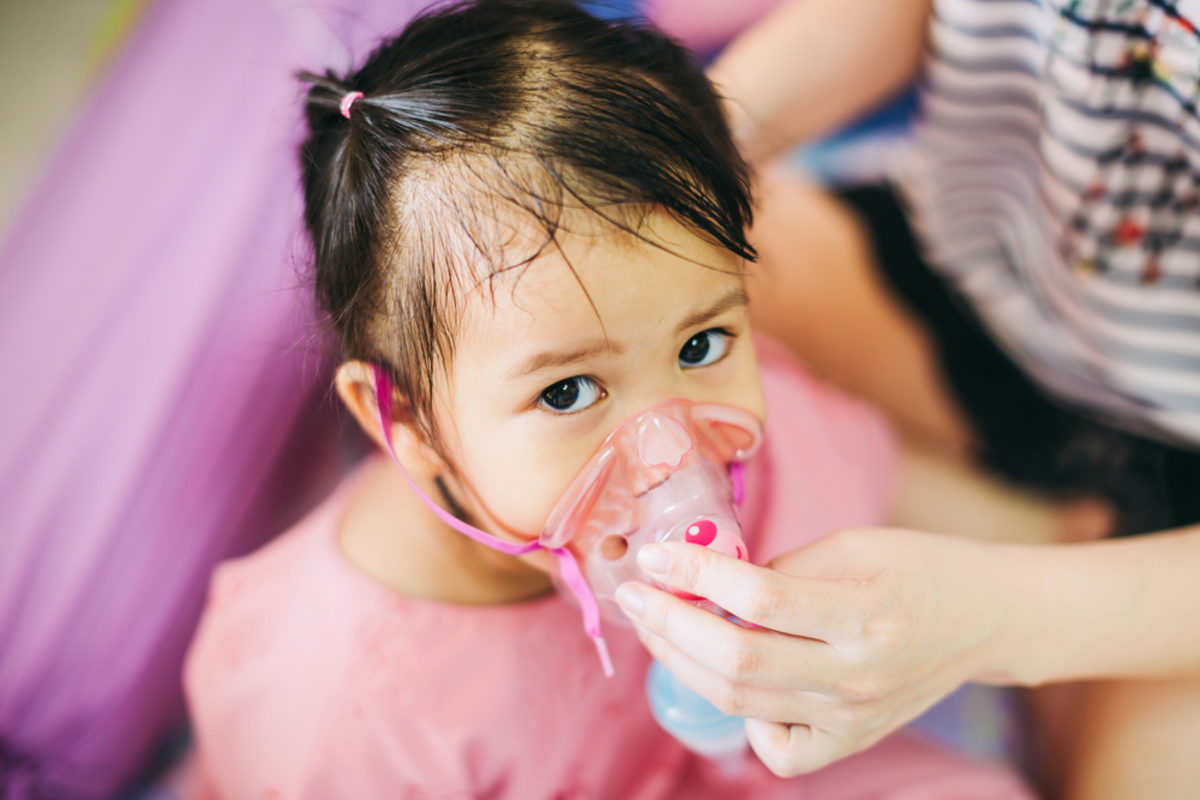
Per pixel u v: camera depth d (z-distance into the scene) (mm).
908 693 688
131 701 1125
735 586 582
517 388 641
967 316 1190
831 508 1096
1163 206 873
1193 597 781
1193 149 814
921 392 1250
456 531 869
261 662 940
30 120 1512
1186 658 804
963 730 1129
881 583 628
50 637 1148
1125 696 971
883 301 1225
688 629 603
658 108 682
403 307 680
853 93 1202
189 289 1352
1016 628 722
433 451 745
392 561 920
